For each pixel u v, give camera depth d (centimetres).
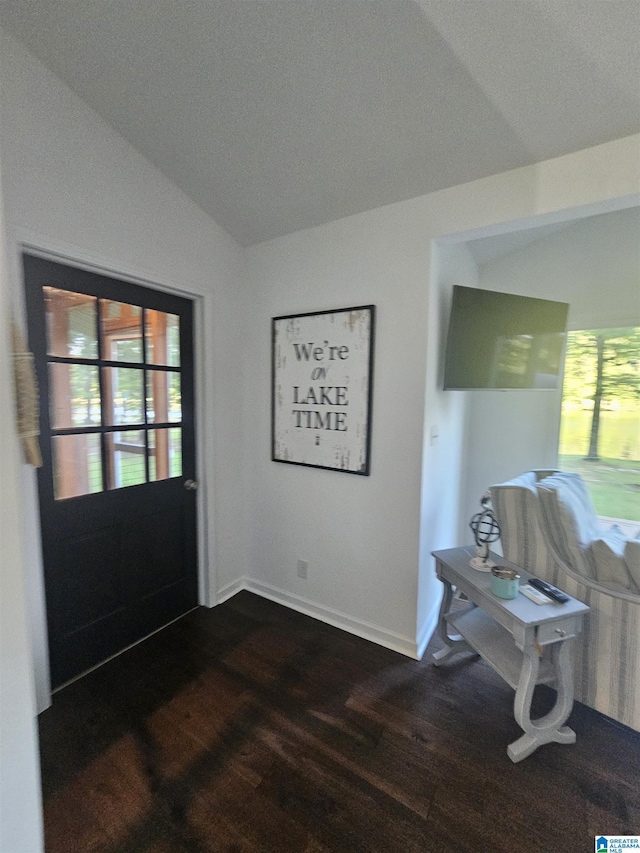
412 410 190
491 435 297
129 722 158
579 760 145
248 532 263
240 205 208
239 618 232
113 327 185
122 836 118
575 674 164
